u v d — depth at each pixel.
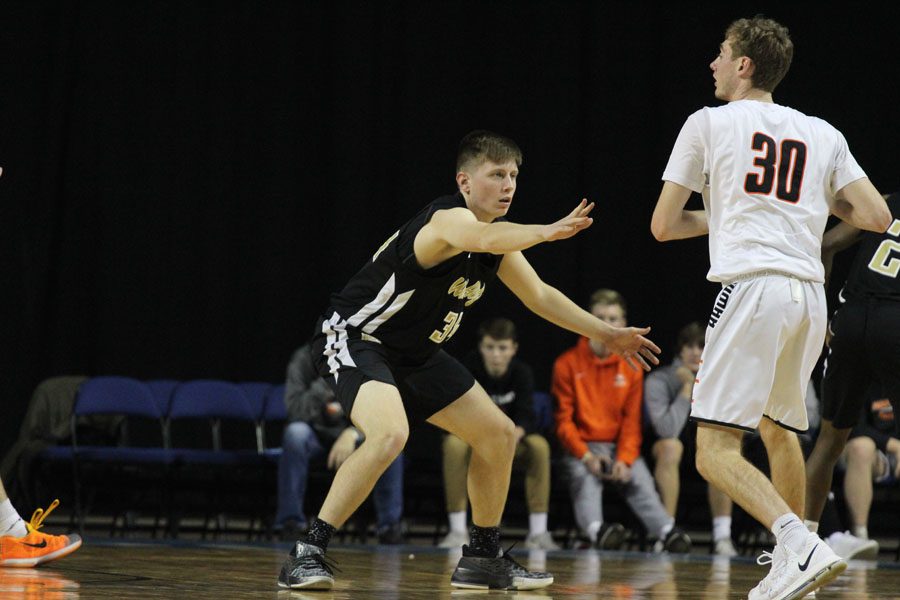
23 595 5.23
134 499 13.42
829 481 7.85
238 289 15.46
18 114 15.06
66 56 15.21
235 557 8.25
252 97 15.58
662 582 7.15
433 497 12.70
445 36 15.79
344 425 12.23
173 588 5.79
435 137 15.69
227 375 15.36
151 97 15.36
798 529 5.23
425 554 9.66
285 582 5.85
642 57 15.77
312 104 15.70
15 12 15.11
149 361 15.17
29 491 12.50
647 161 15.72
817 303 5.64
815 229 5.72
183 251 15.35
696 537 14.42
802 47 15.67
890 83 15.61
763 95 5.91
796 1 15.66
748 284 5.55
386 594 5.79
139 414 12.88
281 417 13.58
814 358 5.77
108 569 6.88
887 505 12.23
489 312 15.38
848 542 10.77
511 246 5.26
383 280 5.98
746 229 5.62
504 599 5.69
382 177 15.65
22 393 14.86
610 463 12.26
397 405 5.81
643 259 15.63
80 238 15.20
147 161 15.32
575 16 15.89
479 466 6.27
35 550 6.88
